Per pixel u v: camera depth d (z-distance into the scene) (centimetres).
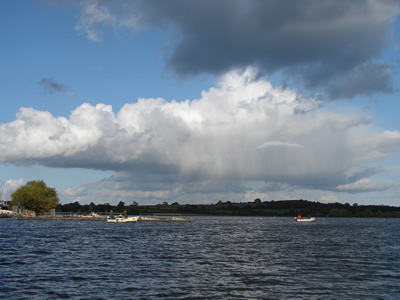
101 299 2950
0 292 3103
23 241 7094
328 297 3094
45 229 10931
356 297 3097
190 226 15925
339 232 12238
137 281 3594
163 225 16212
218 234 10612
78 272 4000
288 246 7106
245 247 6850
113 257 5188
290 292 3241
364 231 12938
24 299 2919
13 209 17650
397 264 4794
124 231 11044
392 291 3303
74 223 15675
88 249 6072
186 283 3538
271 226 17162
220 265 4616
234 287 3400
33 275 3794
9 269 4084
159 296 3055
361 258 5369
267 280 3719
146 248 6425
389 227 16688
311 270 4294
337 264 4762
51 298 2959
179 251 6053
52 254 5356
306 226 17362
